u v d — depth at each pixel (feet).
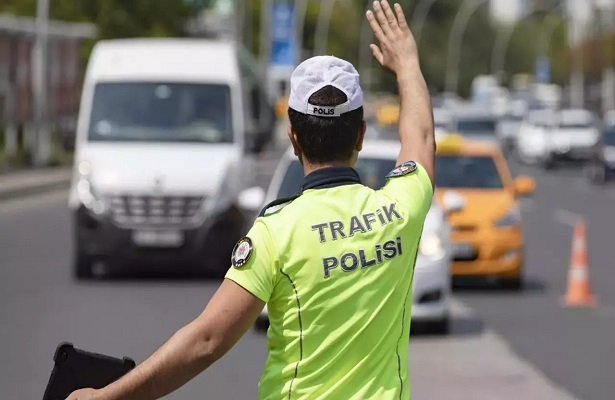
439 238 79.51
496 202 103.96
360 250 23.34
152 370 22.36
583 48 572.51
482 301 96.48
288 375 23.11
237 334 22.74
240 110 109.40
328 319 23.07
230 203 104.68
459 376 66.54
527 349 75.00
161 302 92.63
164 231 103.55
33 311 87.35
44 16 233.35
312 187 23.82
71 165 256.11
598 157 250.78
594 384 64.34
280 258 22.99
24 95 244.01
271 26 401.90
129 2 309.22
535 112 359.87
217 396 61.46
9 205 176.55
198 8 346.95
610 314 89.35
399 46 27.53
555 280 108.78
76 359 22.76
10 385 62.80
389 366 23.43
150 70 110.42
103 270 112.06
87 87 109.91
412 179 24.75
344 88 23.80
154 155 105.50
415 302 78.43
